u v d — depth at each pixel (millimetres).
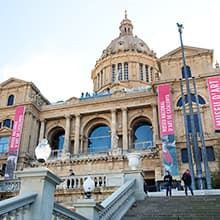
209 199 14578
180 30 30922
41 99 48469
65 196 20141
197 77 38750
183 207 13453
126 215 13086
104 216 10898
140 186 16594
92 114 44719
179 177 32062
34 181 6391
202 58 40812
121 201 13375
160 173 33656
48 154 7027
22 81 46969
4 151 42781
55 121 46031
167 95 38375
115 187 18688
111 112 43250
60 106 45562
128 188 14922
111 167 36469
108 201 11789
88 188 12000
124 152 37875
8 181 22422
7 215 5461
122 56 61406
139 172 17031
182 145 34781
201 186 23281
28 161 40531
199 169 23875
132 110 43188
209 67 39906
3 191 21875
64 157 39062
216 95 36531
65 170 37969
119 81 58500
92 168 37125
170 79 39312
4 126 44312
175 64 41406
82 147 42844
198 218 11469
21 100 45219
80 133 43656
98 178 20047
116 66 60969
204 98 37531
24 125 42750
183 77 40000
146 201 15641
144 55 61969
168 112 37031
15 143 40906
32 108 44688
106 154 38250
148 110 42406
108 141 43344
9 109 45281
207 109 36750
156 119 40375
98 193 18922
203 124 35875
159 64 43125
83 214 9711
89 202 9875
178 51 42250
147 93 42281
